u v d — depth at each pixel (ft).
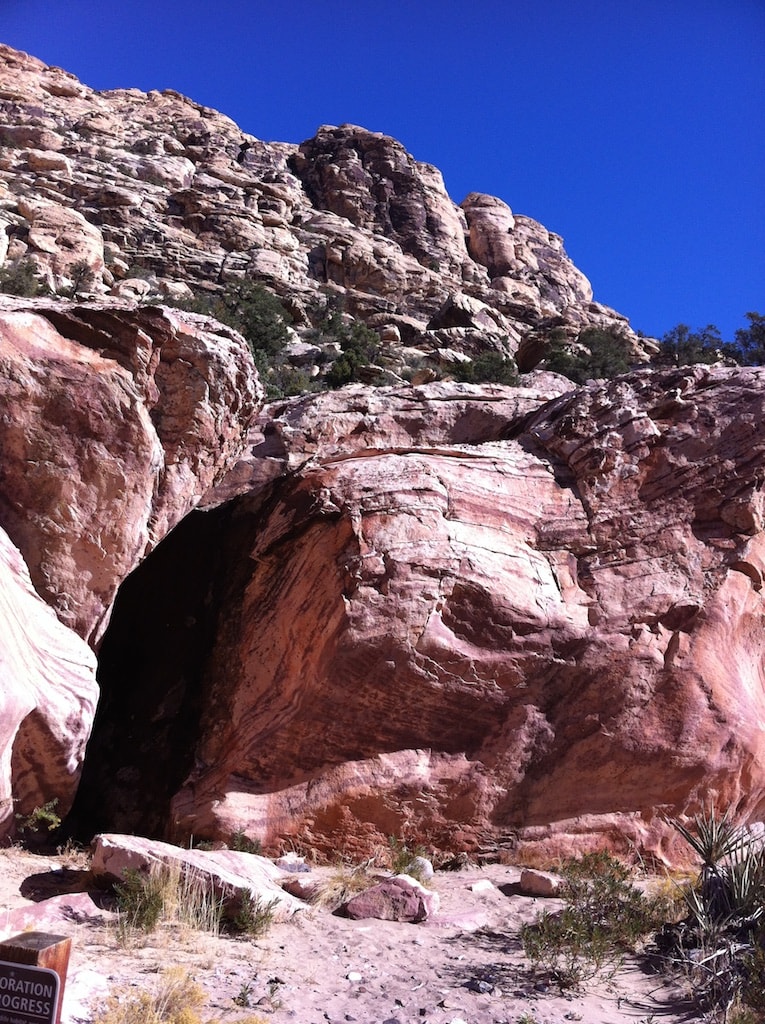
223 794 26.55
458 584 27.78
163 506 28.14
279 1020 14.46
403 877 21.75
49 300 29.60
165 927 18.25
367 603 27.32
